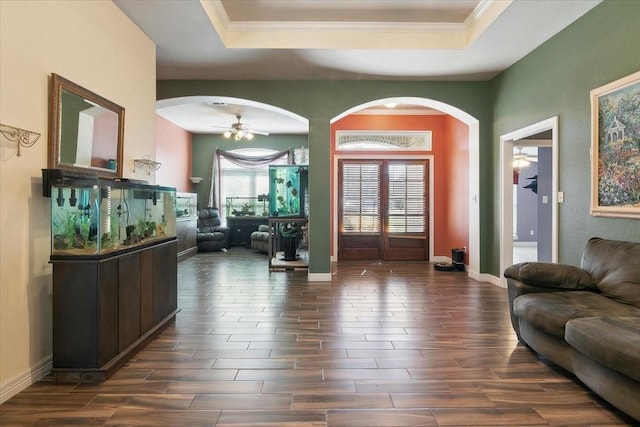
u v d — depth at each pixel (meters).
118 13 3.55
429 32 4.59
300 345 3.21
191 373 2.68
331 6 4.12
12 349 2.36
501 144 5.40
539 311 2.74
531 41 4.34
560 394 2.40
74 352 2.52
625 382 2.02
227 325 3.72
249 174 10.55
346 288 5.32
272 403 2.29
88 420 2.11
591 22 3.60
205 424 2.08
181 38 4.22
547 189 5.89
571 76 3.89
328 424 2.08
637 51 3.06
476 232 5.91
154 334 3.34
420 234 7.89
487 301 4.61
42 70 2.56
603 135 3.41
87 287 2.52
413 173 7.89
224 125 9.09
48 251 2.65
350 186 7.89
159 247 3.48
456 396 2.38
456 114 6.06
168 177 8.59
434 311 4.19
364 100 5.72
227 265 7.28
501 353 3.04
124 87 3.66
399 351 3.08
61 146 2.70
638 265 2.78
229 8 4.16
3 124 2.23
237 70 5.27
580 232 3.77
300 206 7.02
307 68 5.21
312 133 5.74
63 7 2.76
